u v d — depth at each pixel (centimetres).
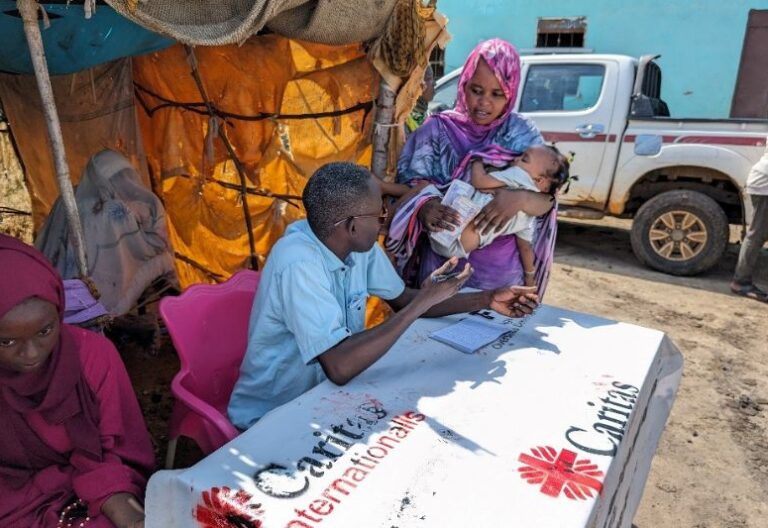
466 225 230
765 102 877
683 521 242
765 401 335
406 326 161
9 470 151
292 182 302
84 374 155
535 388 157
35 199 349
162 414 290
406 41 261
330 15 232
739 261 500
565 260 593
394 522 106
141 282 300
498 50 225
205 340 201
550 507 111
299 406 143
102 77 308
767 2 837
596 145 543
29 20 177
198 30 184
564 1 927
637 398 155
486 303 203
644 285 521
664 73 915
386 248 254
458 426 137
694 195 520
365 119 292
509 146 239
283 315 167
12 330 129
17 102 320
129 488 150
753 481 269
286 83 284
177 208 332
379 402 146
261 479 116
